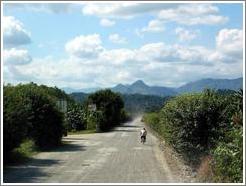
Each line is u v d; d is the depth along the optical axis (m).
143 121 111.00
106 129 69.75
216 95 23.20
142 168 21.92
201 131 22.69
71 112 65.38
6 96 23.36
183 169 21.25
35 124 32.81
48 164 23.30
